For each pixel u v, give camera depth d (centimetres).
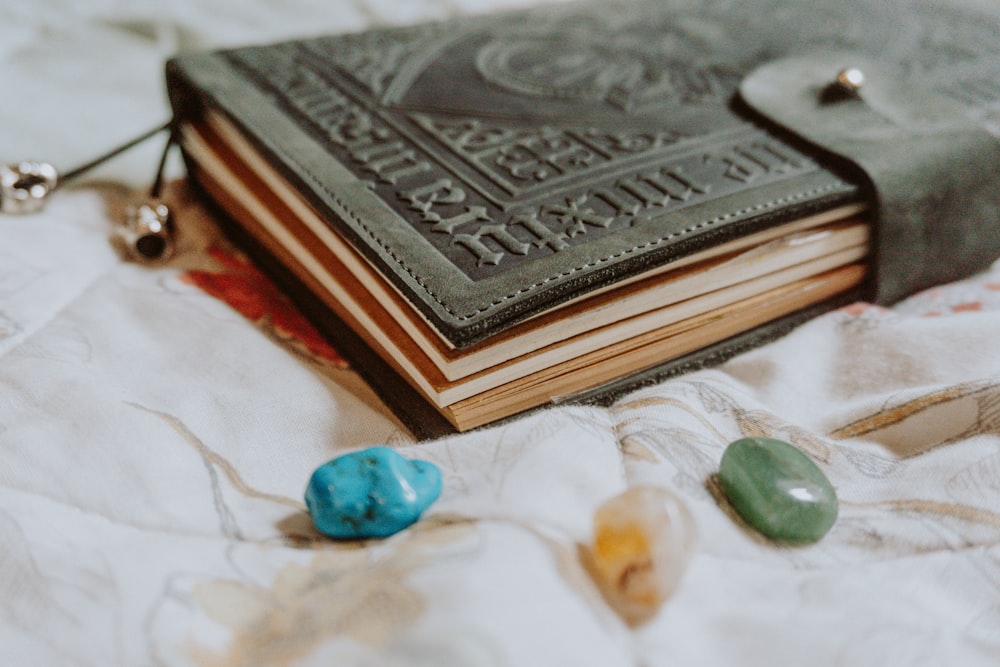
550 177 27
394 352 25
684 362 26
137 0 44
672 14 38
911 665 19
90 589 20
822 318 27
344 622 19
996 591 20
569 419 23
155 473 22
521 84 32
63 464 22
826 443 24
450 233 25
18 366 24
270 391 25
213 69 31
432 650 18
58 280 28
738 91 31
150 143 35
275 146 28
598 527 20
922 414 24
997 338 25
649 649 19
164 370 25
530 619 18
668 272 25
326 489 21
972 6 40
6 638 19
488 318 22
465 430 24
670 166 27
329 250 27
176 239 30
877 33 36
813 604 20
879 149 27
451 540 20
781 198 26
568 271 23
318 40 34
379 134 29
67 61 39
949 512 22
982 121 30
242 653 19
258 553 21
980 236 28
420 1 48
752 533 21
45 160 33
